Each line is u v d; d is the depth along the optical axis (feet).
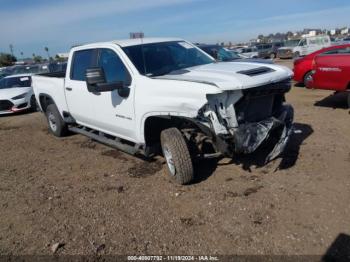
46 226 13.87
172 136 15.67
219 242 11.71
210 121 14.21
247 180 16.03
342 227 11.82
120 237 12.57
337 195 13.94
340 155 18.02
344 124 23.93
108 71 18.92
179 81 14.96
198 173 17.25
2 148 26.81
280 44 138.62
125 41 19.19
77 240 12.65
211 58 19.95
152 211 14.19
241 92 13.94
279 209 13.32
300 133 22.21
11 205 16.11
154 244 11.96
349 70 26.40
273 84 14.85
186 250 11.48
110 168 19.63
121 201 15.35
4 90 43.32
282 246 11.14
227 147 14.38
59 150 24.45
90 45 20.79
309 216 12.64
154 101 15.74
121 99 17.95
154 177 17.58
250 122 14.97
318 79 28.66
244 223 12.63
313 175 15.90
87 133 23.30
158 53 18.37
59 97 24.91
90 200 15.78
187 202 14.62
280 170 16.69
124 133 19.03
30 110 44.70
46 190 17.47
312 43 106.32
